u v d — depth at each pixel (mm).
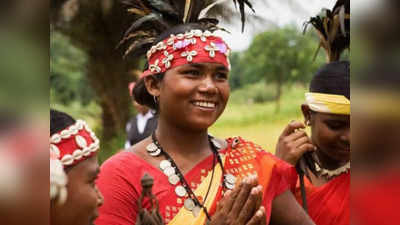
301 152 2736
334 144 2828
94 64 10578
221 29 2469
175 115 2320
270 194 2387
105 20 10148
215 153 2400
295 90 18844
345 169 2855
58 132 1839
